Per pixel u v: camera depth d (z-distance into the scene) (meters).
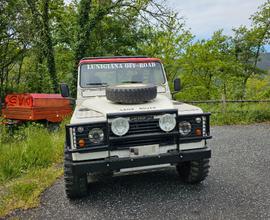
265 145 8.05
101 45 22.05
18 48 19.44
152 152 4.39
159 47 22.44
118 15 21.08
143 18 19.86
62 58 21.39
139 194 4.89
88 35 20.12
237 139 8.97
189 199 4.59
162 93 5.91
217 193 4.78
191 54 23.86
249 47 34.91
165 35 21.98
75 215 4.25
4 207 4.53
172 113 4.43
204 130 4.57
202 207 4.29
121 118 4.28
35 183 5.45
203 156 4.54
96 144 4.28
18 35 17.77
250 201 4.43
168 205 4.41
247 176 5.55
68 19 21.14
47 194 5.04
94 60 5.95
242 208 4.21
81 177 4.62
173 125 4.42
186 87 24.59
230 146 8.05
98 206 4.52
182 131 4.51
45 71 20.94
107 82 5.83
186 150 4.53
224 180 5.37
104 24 21.48
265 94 26.52
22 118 10.84
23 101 10.80
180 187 5.09
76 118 4.39
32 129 9.27
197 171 4.95
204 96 24.28
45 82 20.97
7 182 5.73
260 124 11.73
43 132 8.92
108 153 4.31
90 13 20.58
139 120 4.36
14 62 20.70
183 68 24.14
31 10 18.78
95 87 5.77
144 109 4.43
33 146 7.06
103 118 4.34
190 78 24.59
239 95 25.34
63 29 21.09
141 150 4.36
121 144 4.36
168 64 22.56
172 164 4.55
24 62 21.59
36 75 21.06
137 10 19.73
